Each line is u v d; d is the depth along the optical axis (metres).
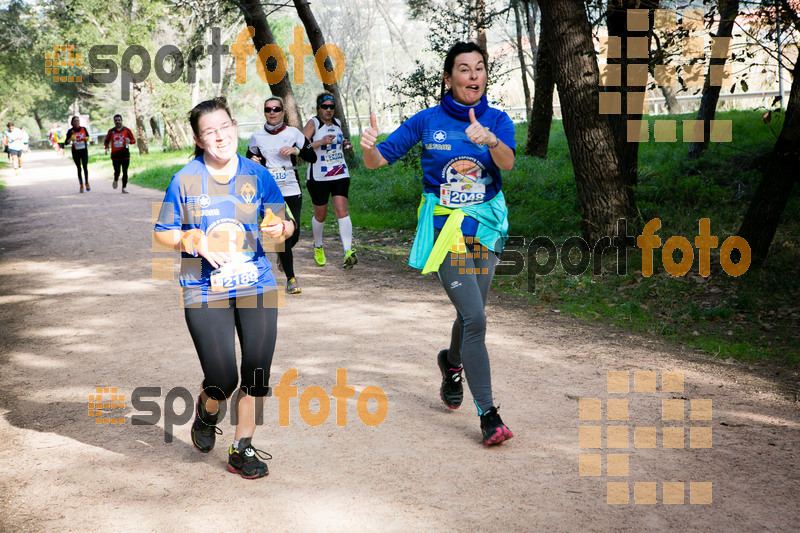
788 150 7.40
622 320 6.74
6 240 11.95
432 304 7.30
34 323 6.81
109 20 35.31
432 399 4.78
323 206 8.87
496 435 3.93
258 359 3.62
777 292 7.20
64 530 3.14
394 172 17.92
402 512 3.27
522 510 3.28
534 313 7.05
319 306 7.25
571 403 4.66
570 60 8.85
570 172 14.39
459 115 4.07
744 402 4.67
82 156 19.62
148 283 8.38
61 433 4.26
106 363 5.55
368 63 50.88
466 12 15.90
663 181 11.38
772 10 7.82
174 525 3.18
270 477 3.65
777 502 3.33
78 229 12.77
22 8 40.62
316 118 8.66
